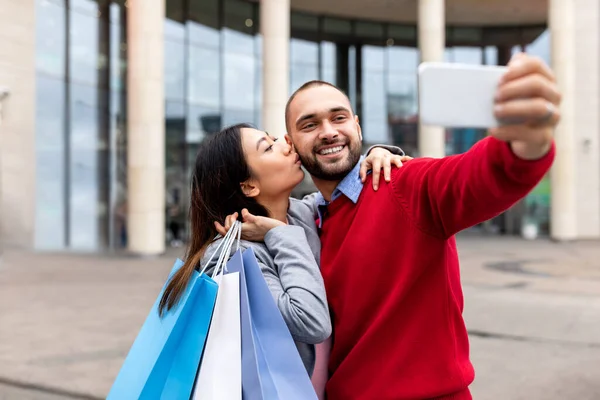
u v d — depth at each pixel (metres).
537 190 24.84
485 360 4.88
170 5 20.45
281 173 1.67
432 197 1.38
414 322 1.51
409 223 1.48
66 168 18.30
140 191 15.19
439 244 1.46
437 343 1.50
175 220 20.97
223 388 1.33
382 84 25.94
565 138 20.80
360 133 1.77
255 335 1.40
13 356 5.08
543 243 20.08
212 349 1.37
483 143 1.18
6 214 16.66
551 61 20.92
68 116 18.33
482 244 19.66
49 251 16.56
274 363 1.37
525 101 0.83
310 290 1.47
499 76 0.85
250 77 22.80
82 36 18.70
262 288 1.43
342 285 1.60
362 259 1.55
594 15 21.92
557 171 21.03
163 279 10.48
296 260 1.52
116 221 19.34
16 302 8.02
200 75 21.44
